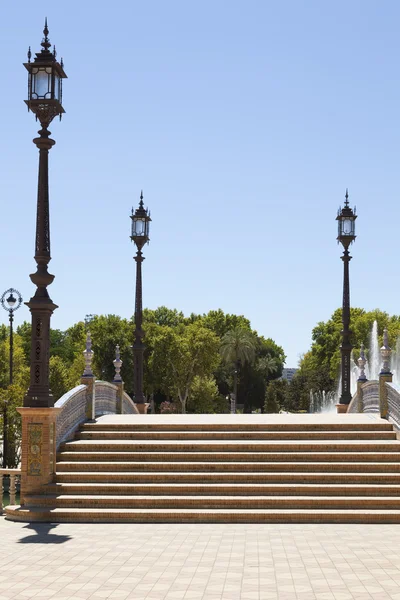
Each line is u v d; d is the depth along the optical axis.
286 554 10.95
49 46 15.15
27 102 15.00
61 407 15.89
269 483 15.19
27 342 87.12
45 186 15.09
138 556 10.88
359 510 14.16
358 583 9.16
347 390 25.00
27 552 11.20
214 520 13.98
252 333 111.38
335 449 16.36
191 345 87.44
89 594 8.72
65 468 15.73
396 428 17.03
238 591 8.82
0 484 15.58
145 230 25.86
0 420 38.94
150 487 14.91
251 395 110.25
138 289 25.86
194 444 16.50
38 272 14.95
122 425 17.66
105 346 83.81
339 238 24.97
